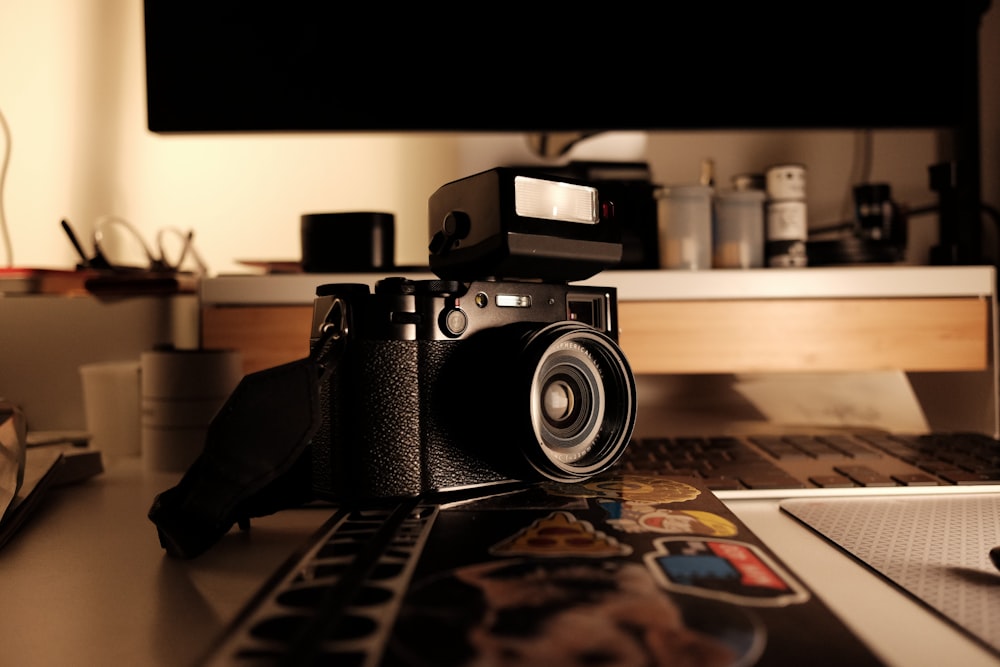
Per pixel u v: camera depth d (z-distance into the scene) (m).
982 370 0.80
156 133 0.88
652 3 0.90
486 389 0.45
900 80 0.91
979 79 1.06
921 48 0.91
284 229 1.04
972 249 0.96
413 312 0.43
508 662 0.21
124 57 0.97
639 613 0.25
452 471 0.44
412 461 0.43
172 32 0.87
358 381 0.42
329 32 0.88
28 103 0.93
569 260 0.47
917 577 0.32
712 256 0.87
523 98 0.89
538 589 0.27
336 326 0.42
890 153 1.10
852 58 0.91
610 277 0.78
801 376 1.08
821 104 0.91
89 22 0.96
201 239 1.01
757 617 0.25
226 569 0.37
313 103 0.88
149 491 0.58
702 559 0.31
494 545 0.33
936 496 0.47
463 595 0.27
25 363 0.93
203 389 0.66
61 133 0.94
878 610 0.29
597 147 0.96
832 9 0.90
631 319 0.78
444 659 0.22
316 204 1.04
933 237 1.10
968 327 0.80
